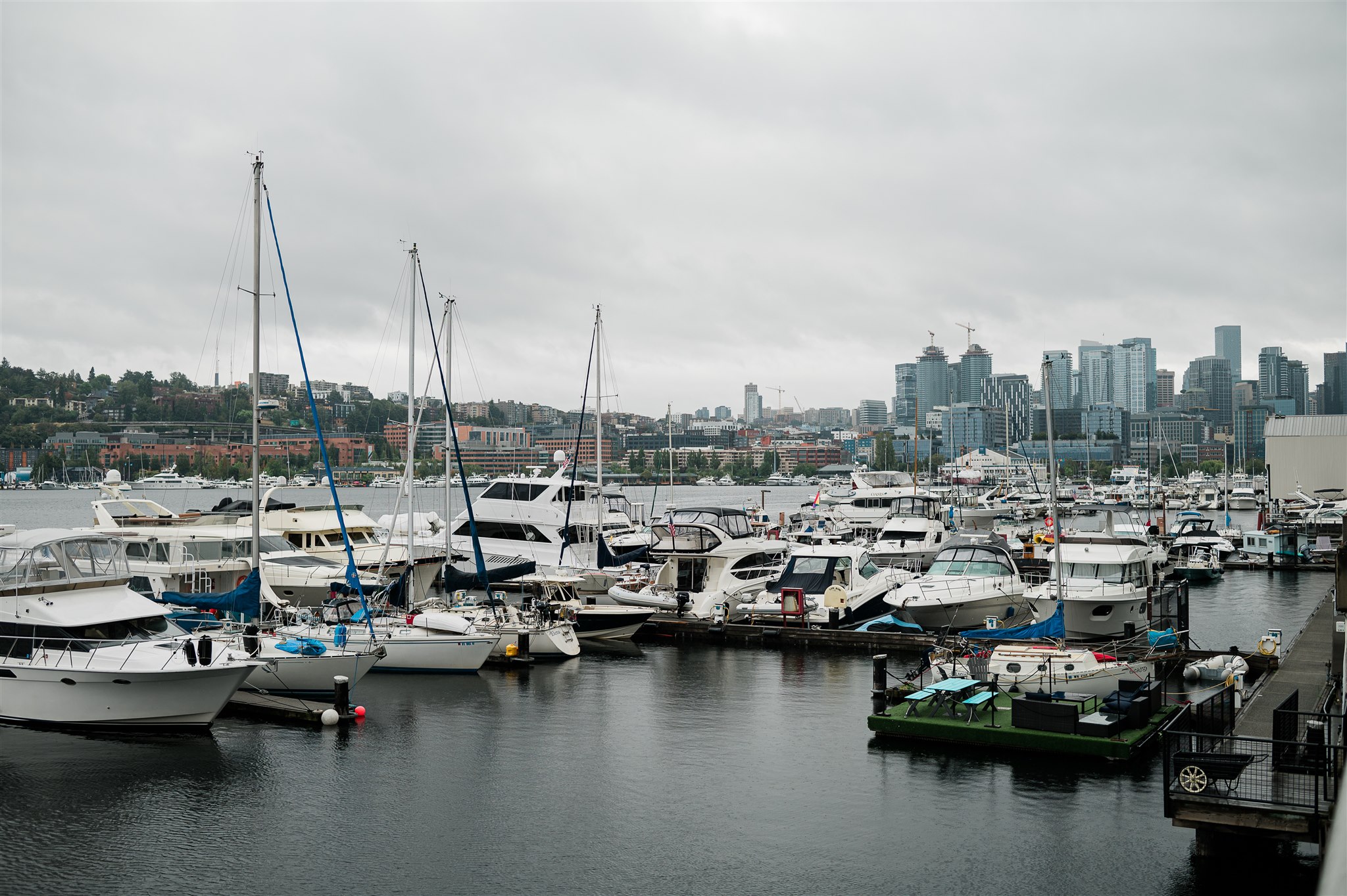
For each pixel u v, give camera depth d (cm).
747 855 1927
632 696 3125
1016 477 16300
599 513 4831
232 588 3931
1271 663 3158
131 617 2725
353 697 3075
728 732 2706
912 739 2578
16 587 2653
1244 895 1744
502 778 2348
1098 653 2850
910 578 4356
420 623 3431
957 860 1894
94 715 2595
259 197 3406
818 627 4072
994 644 3212
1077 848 1934
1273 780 1786
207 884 1808
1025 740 2439
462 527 5100
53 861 1888
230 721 2783
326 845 1969
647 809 2152
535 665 3600
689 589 4688
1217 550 7300
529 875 1847
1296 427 10644
